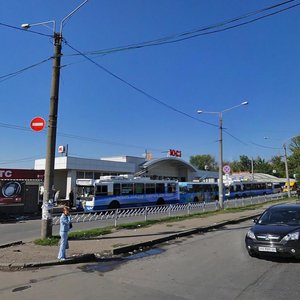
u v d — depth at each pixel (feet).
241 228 62.59
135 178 117.19
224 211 96.78
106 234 53.31
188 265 33.01
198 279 27.71
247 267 31.55
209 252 39.63
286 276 28.27
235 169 437.99
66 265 34.09
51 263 34.12
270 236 33.96
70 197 123.34
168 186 128.16
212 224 64.90
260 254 34.47
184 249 42.22
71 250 40.06
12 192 99.91
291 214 38.01
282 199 164.66
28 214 99.66
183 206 95.96
